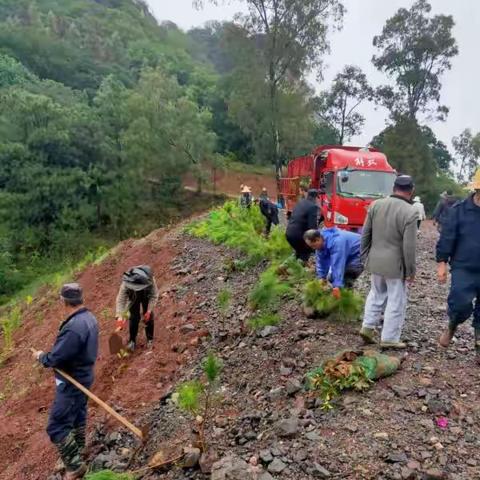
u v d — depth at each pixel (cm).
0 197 3447
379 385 484
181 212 4119
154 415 573
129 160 3903
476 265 497
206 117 4394
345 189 1368
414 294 829
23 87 5034
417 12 4172
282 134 3778
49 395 821
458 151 6625
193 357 704
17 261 3356
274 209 1449
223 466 393
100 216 3853
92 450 566
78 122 3834
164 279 1205
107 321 1094
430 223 2430
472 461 380
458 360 541
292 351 592
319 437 418
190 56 10750
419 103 4319
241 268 1040
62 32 7606
